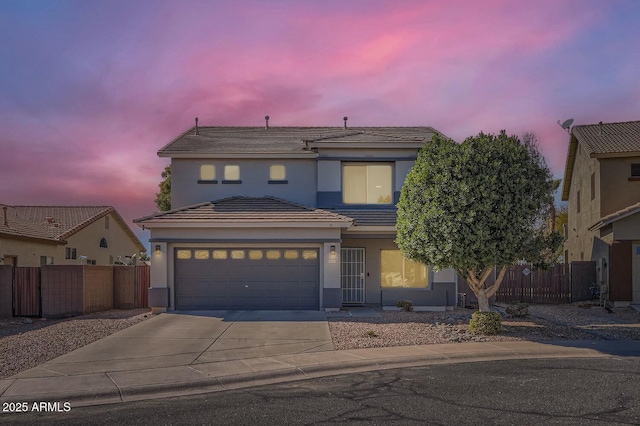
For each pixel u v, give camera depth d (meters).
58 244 29.95
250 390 9.05
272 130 26.41
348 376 9.96
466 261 14.09
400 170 21.52
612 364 10.78
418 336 13.70
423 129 26.20
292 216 19.00
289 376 10.06
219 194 22.25
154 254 18.67
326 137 22.19
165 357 11.33
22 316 18.34
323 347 12.33
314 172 22.34
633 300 20.95
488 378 9.61
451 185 14.04
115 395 8.80
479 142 14.34
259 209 19.89
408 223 15.02
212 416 7.55
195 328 14.89
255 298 19.05
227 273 19.08
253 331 14.41
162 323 15.80
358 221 20.20
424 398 8.31
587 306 21.83
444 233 13.97
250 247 19.16
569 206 31.36
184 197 22.19
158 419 7.45
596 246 24.34
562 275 24.05
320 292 19.03
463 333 14.16
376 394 8.59
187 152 21.97
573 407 7.76
